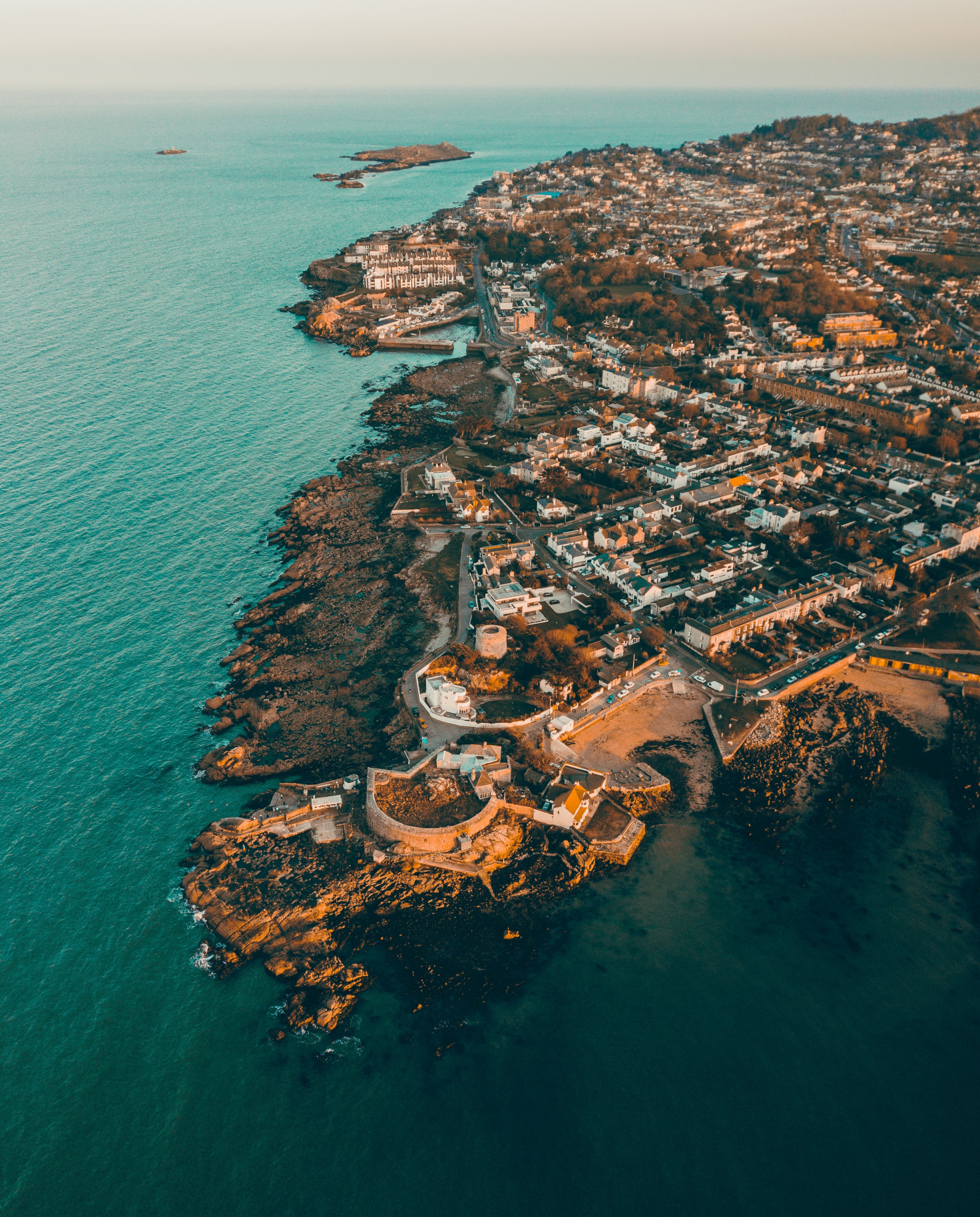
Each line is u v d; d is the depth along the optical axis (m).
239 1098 177.25
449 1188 161.00
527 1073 180.50
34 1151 168.38
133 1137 170.50
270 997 197.50
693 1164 163.62
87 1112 174.88
